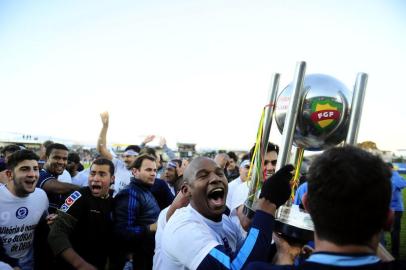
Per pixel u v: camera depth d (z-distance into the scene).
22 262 2.84
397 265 0.82
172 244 1.51
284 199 1.28
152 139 7.01
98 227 2.85
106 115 5.16
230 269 1.22
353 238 0.75
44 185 3.54
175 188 5.41
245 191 2.96
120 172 5.59
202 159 1.82
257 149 1.67
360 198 0.74
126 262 3.74
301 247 1.40
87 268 2.48
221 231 1.78
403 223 7.95
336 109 1.42
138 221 3.20
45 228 3.00
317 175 0.81
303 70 1.42
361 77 1.41
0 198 2.73
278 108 1.60
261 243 1.18
